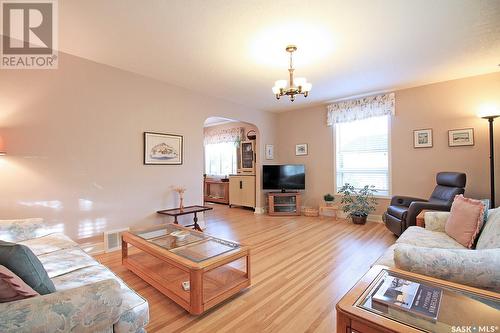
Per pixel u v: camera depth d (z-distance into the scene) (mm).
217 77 3553
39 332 859
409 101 4195
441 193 3486
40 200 2615
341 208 5039
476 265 1251
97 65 3027
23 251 1038
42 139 2631
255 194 5914
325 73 3436
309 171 5535
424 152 4074
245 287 2055
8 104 2449
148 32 2359
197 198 4180
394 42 2578
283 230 4094
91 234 2975
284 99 4781
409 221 3141
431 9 2027
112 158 3158
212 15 2092
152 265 2381
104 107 3088
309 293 2057
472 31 2373
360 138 4840
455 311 995
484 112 3512
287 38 2477
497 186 3480
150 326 1636
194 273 1693
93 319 991
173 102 3842
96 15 2086
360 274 2404
